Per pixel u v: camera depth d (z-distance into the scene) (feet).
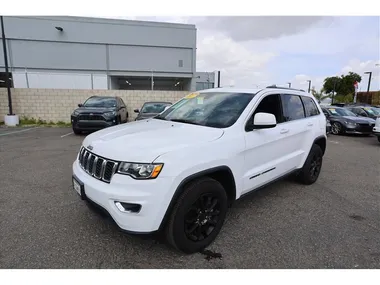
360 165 20.52
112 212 7.43
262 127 9.88
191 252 8.32
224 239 9.20
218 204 8.88
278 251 8.54
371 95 104.37
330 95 141.90
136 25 80.02
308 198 13.12
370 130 37.42
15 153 22.04
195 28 84.02
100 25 77.97
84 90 46.09
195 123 10.48
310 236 9.49
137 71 82.43
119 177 7.36
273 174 11.60
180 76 85.76
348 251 8.60
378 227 10.27
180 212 7.73
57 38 76.13
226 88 12.59
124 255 8.16
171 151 7.59
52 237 9.04
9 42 73.51
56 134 33.83
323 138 15.56
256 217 10.93
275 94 12.00
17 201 11.96
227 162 8.84
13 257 7.91
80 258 7.97
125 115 40.40
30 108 45.03
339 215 11.27
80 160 9.42
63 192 13.10
